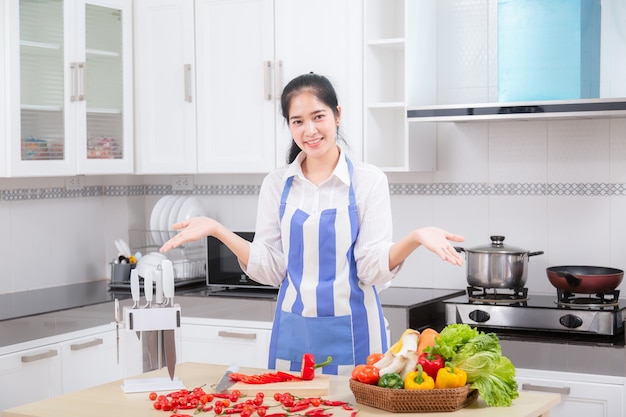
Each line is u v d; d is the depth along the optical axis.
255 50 4.23
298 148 2.89
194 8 4.36
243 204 4.72
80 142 4.16
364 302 2.79
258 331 3.96
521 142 4.06
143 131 4.50
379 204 2.76
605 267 3.84
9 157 3.83
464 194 4.18
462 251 3.84
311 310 2.76
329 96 2.69
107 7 4.31
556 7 3.59
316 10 4.07
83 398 2.39
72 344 3.76
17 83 3.84
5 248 4.25
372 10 4.00
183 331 4.12
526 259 3.73
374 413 2.19
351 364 2.75
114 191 4.85
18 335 3.53
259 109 4.24
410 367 2.24
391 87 4.20
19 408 2.30
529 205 4.05
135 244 4.88
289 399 2.27
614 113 3.38
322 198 2.80
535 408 2.23
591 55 3.66
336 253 2.76
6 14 3.80
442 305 3.92
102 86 4.32
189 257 4.58
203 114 4.37
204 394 2.32
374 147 4.05
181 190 4.89
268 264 2.83
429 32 4.11
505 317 3.58
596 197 3.93
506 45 3.68
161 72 4.45
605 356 3.28
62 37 4.07
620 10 3.78
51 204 4.50
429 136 4.14
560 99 3.60
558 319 3.49
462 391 2.18
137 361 2.55
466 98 4.16
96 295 4.17
